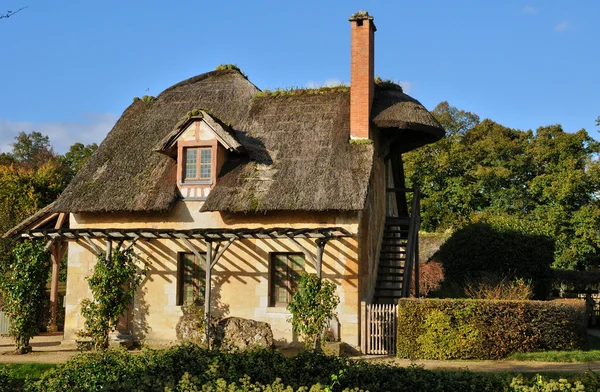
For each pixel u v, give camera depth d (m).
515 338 15.95
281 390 8.64
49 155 62.97
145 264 19.38
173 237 17.22
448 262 27.30
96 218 19.84
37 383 9.88
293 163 18.89
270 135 20.22
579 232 37.81
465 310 15.98
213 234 16.78
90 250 19.75
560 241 38.91
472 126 57.34
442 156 47.12
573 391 9.11
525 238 26.22
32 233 17.81
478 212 46.19
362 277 18.25
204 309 18.31
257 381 9.40
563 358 15.21
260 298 18.42
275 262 18.73
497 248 26.03
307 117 20.50
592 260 38.75
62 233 17.59
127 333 19.34
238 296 18.61
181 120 19.50
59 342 19.34
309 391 9.09
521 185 45.56
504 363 15.04
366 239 18.98
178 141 19.58
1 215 29.97
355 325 17.44
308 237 16.88
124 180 19.98
